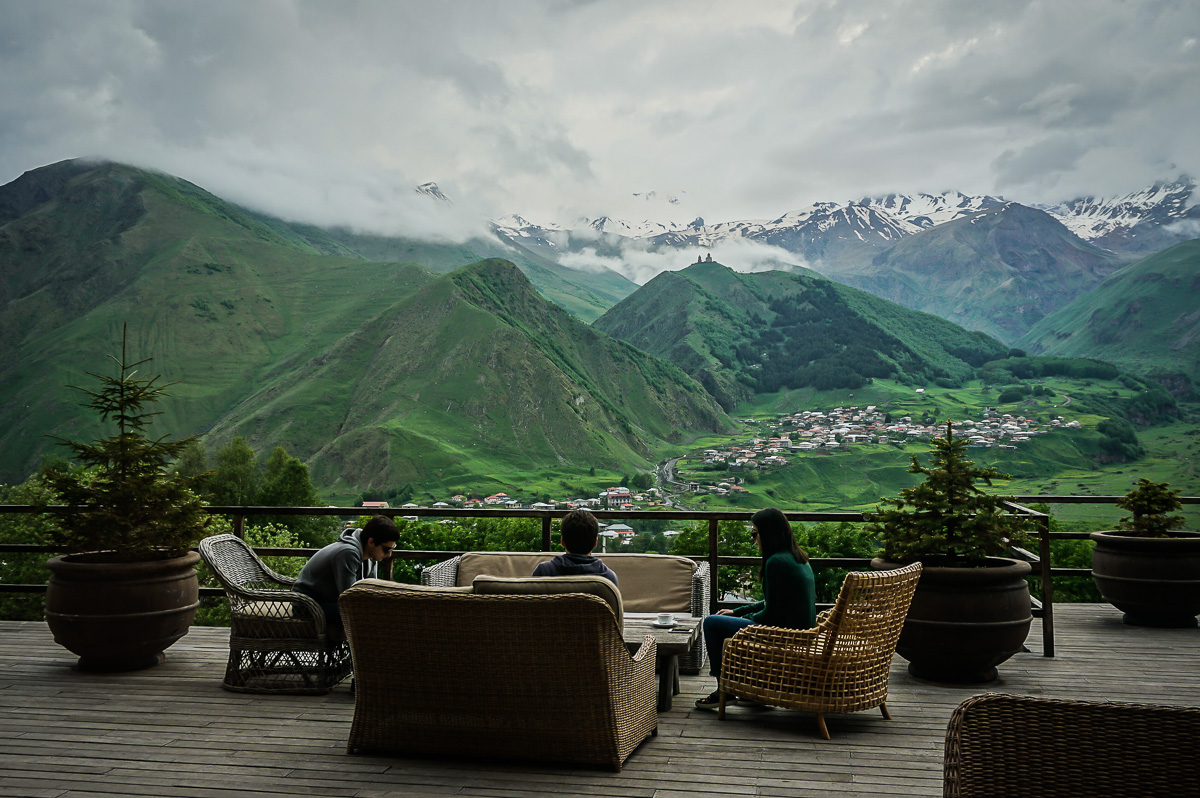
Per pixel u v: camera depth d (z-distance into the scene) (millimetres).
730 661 4367
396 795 3289
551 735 3621
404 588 3652
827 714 4496
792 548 4555
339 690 4934
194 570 5613
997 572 4867
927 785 3420
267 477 69875
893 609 4262
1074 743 1826
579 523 4258
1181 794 1764
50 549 6625
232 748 3875
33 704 4602
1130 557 6992
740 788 3381
